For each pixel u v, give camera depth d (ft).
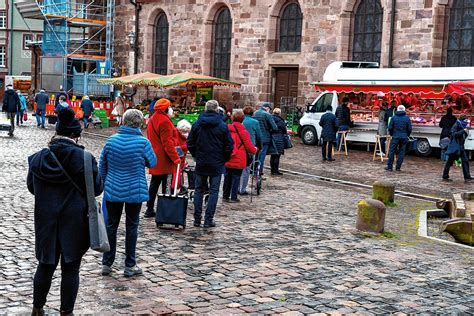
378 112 86.99
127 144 26.61
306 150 86.58
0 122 88.94
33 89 166.81
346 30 101.71
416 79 81.51
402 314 23.25
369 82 85.10
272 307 23.49
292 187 55.11
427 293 25.99
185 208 35.68
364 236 36.47
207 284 26.09
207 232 35.68
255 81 114.83
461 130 61.98
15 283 25.03
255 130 48.93
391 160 68.74
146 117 107.96
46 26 144.77
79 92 134.31
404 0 94.12
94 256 29.66
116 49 139.74
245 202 46.26
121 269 27.71
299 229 37.68
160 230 35.50
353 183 59.06
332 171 66.90
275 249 32.48
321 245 33.78
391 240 35.86
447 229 37.60
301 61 107.04
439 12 90.74
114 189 26.18
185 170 45.44
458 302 24.94
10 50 213.05
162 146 37.09
